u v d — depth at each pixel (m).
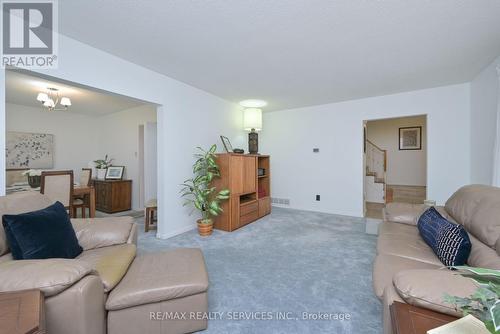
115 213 4.68
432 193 3.60
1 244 1.29
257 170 4.15
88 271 1.10
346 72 2.94
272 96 4.01
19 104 4.60
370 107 4.07
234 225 3.47
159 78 2.97
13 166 4.57
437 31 2.01
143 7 1.70
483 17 1.81
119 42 2.20
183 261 1.58
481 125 2.95
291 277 2.05
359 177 4.23
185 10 1.73
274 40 2.16
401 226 2.22
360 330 1.41
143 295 1.24
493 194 1.51
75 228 1.76
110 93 2.49
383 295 1.08
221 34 2.06
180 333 1.35
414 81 3.27
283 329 1.43
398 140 6.73
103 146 5.67
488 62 2.66
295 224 3.75
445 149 3.50
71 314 1.01
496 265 1.13
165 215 3.11
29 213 1.43
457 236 1.41
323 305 1.66
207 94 3.80
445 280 0.89
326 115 4.52
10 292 0.90
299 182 4.86
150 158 4.84
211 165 3.32
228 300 1.72
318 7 1.70
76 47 2.15
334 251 2.63
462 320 0.71
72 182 3.02
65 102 3.62
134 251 1.70
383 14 1.78
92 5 1.68
